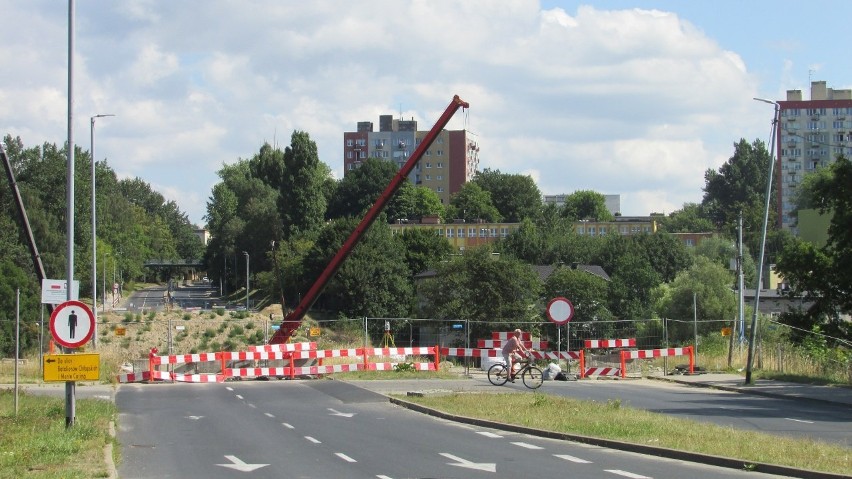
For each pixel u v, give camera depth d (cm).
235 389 2998
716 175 16075
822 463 1323
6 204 8556
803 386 2972
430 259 10350
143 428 1942
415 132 19638
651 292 8669
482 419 1961
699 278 7975
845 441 1652
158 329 6625
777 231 12156
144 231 18088
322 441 1708
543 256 11525
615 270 9469
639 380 3406
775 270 5100
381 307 8744
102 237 12575
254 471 1352
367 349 3650
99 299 11238
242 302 12094
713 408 2327
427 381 3234
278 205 12388
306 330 5788
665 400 2561
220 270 14012
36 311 5659
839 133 14238
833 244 5134
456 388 2894
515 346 3056
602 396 2670
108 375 3431
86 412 2080
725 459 1377
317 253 9262
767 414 2178
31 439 1564
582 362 3484
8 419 1905
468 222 15038
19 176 9469
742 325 4050
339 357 3972
